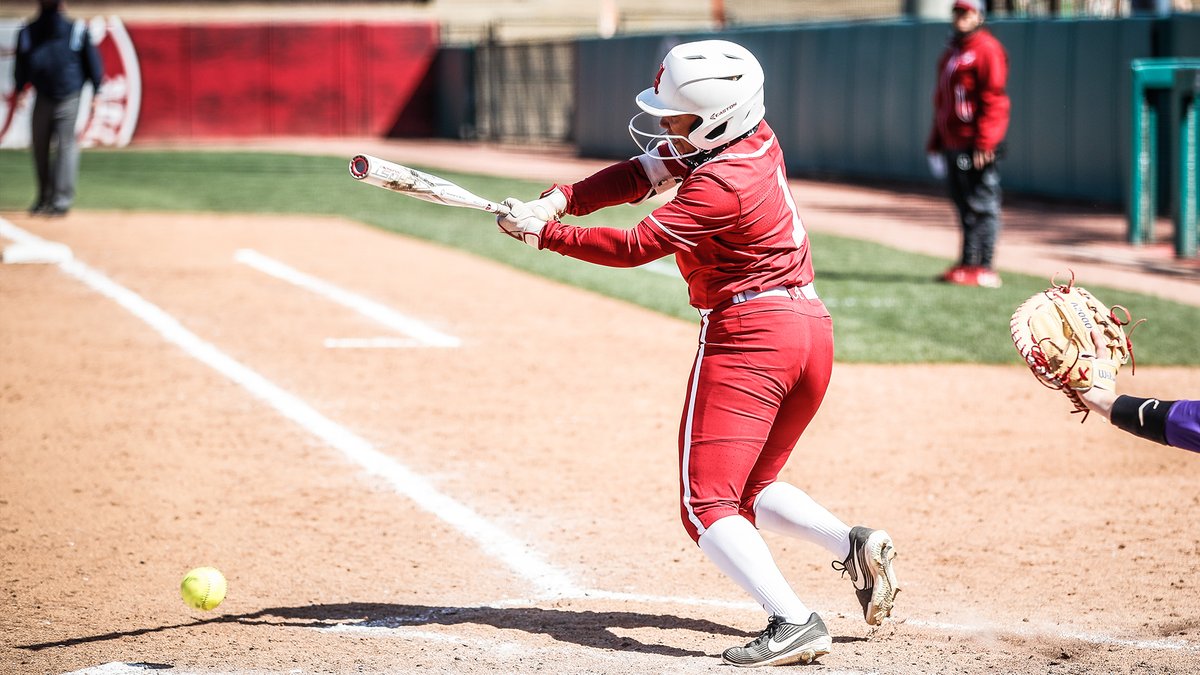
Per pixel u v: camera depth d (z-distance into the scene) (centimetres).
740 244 1498
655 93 1555
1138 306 4266
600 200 1619
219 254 5503
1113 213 6888
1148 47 6681
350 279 4928
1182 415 1393
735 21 15562
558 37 15012
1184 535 2180
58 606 1833
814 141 9344
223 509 2323
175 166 10119
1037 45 7444
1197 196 5500
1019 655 1605
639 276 5103
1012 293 4547
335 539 2169
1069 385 1460
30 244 5309
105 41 12700
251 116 13362
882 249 5697
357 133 13738
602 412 3053
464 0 14700
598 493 2444
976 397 3203
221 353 3622
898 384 3328
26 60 6266
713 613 1822
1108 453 2723
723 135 1506
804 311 1532
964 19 4481
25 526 2214
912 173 8450
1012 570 2014
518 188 8388
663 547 2144
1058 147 7375
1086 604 1845
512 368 3503
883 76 8581
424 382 3328
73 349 3641
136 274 4925
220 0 13650
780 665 1537
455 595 1902
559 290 4759
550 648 1641
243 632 1716
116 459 2623
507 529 2230
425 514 2308
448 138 13788
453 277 5019
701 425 1538
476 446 2756
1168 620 1767
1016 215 6875
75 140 6444
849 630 1733
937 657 1594
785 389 1541
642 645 1658
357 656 1608
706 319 1550
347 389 3241
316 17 13988
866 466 2628
